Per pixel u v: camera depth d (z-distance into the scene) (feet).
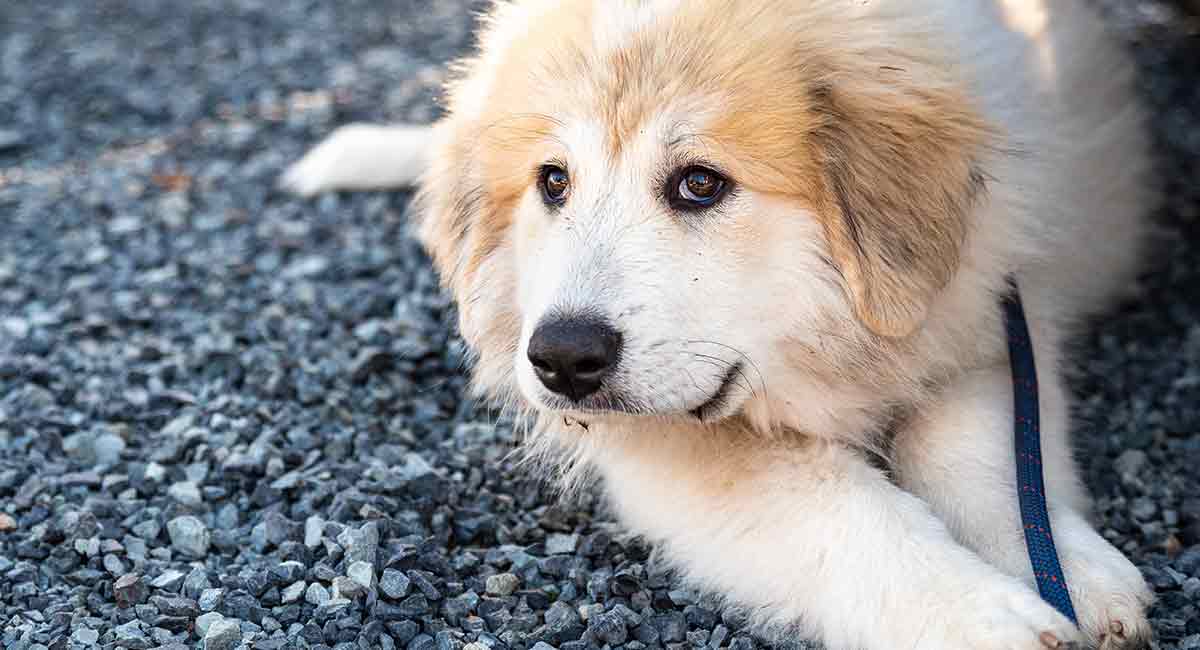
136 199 4.66
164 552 3.02
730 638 2.80
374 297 3.95
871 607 2.68
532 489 3.22
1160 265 3.90
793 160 2.76
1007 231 2.93
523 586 2.94
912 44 2.90
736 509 2.86
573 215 2.82
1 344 3.78
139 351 3.72
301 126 5.35
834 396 2.89
